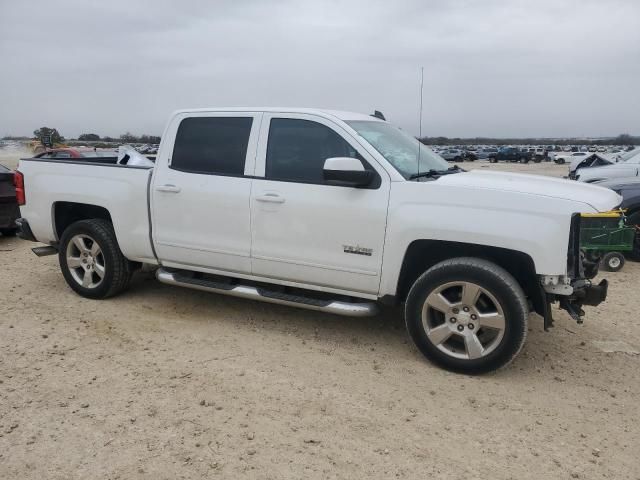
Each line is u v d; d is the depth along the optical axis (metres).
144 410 3.58
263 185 4.73
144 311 5.50
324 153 4.59
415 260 4.47
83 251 5.79
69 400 3.70
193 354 4.49
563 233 3.86
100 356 4.42
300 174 4.64
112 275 5.63
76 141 43.50
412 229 4.18
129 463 3.03
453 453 3.19
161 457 3.09
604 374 4.30
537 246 3.88
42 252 6.23
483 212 4.02
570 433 3.44
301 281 4.73
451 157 70.12
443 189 4.14
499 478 2.97
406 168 4.50
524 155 66.50
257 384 3.98
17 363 4.27
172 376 4.07
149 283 6.46
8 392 3.80
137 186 5.33
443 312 4.21
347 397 3.82
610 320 5.54
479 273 4.02
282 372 4.19
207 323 5.20
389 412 3.63
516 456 3.18
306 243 4.59
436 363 4.30
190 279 5.27
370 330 5.10
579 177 12.50
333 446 3.23
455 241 4.10
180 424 3.42
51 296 5.95
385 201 4.29
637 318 5.62
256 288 4.96
